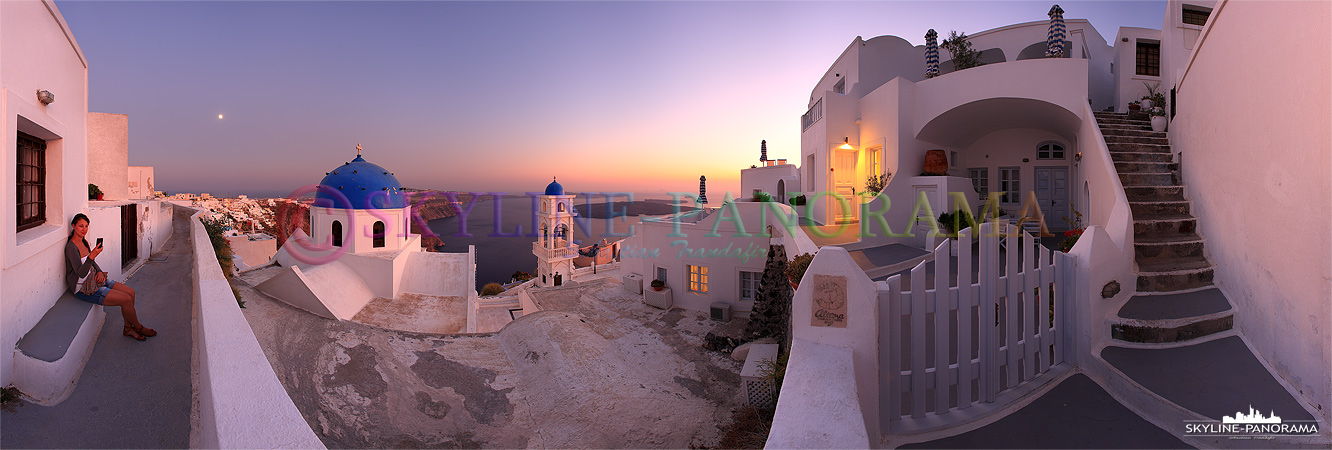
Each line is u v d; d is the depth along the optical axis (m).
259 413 2.61
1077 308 4.79
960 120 14.33
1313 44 3.64
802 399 2.64
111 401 4.03
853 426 2.37
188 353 5.01
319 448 2.34
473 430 7.67
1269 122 4.48
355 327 11.05
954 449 3.39
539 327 11.42
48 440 3.43
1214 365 4.38
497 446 7.25
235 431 2.42
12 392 3.86
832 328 3.38
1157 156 9.38
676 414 8.09
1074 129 13.00
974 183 16.77
